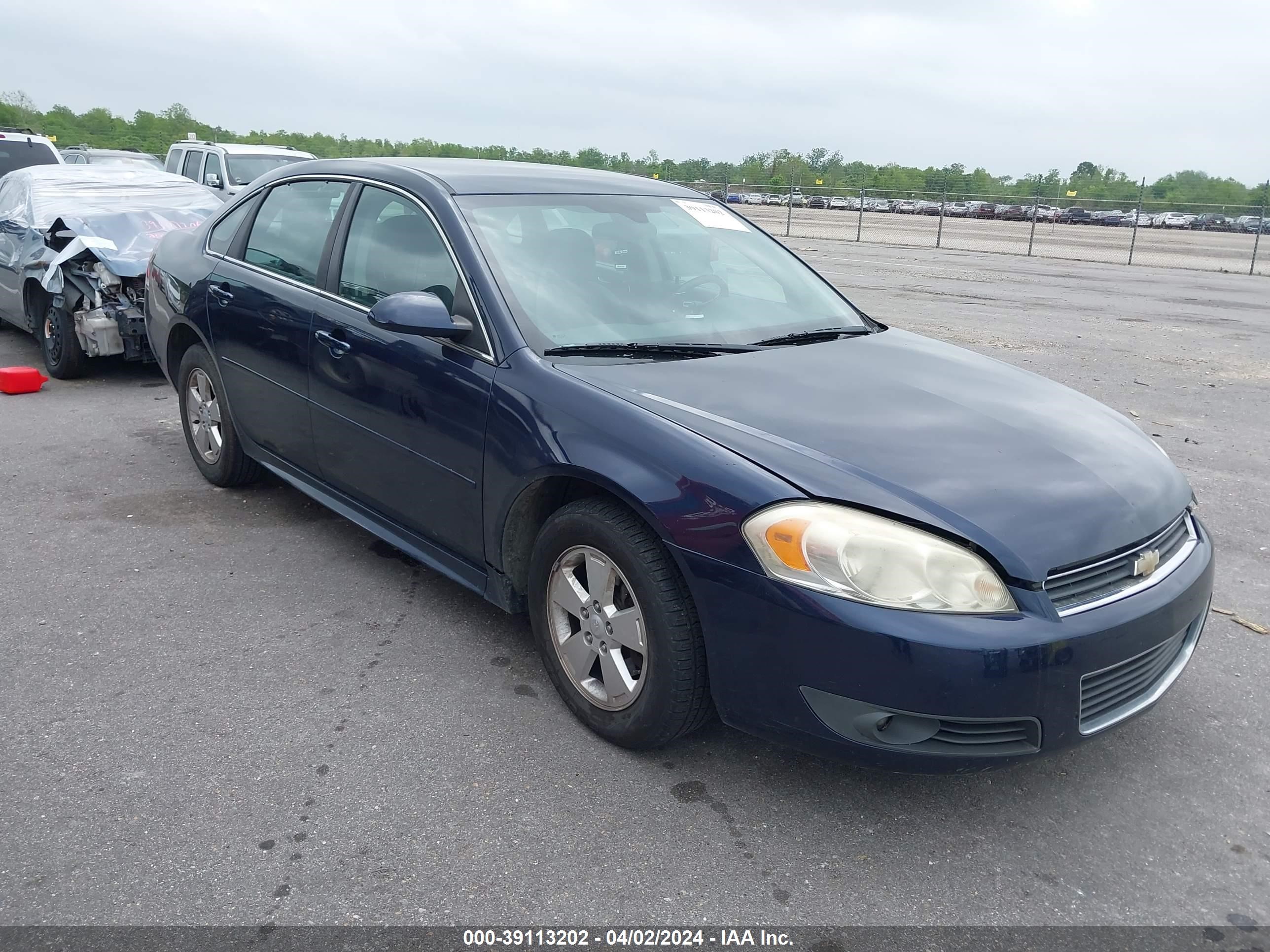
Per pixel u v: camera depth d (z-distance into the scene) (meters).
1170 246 28.81
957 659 2.33
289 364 4.12
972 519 2.46
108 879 2.38
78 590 3.96
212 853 2.48
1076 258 25.14
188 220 7.94
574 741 3.03
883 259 22.27
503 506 3.13
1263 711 3.34
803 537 2.44
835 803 2.78
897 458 2.66
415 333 3.19
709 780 2.86
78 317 7.25
